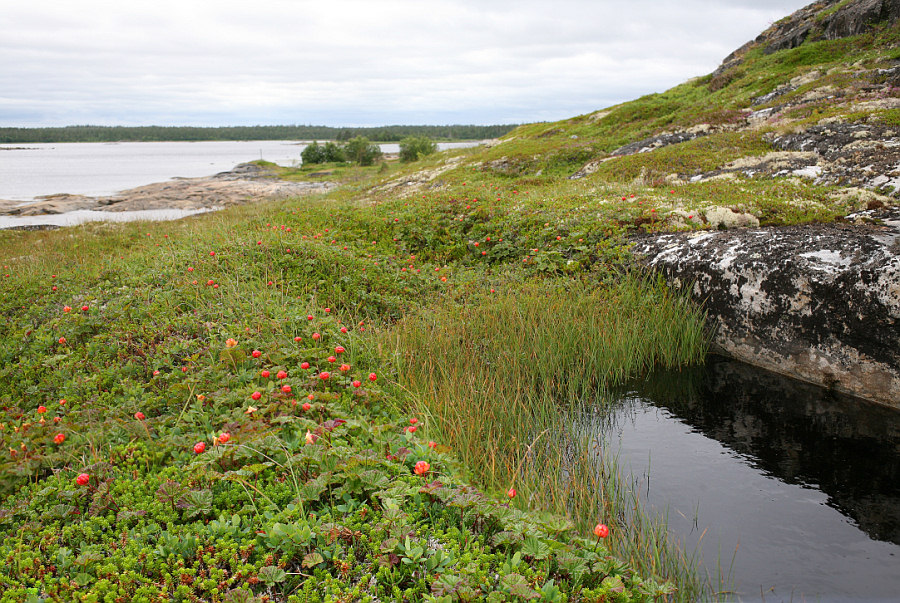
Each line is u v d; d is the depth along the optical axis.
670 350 8.27
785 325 7.73
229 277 9.12
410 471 4.43
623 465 5.79
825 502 5.17
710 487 5.41
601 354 7.89
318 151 86.44
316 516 3.86
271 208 19.09
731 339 8.47
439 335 7.66
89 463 4.38
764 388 7.52
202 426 5.05
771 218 10.20
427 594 3.15
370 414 5.59
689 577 4.14
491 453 5.30
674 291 9.09
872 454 5.93
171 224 20.62
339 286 9.35
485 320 8.27
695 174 15.43
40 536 3.71
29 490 4.19
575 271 9.97
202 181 56.47
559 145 25.59
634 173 16.64
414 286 9.97
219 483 4.14
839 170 12.55
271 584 3.27
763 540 4.65
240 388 5.60
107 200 39.66
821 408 6.94
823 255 7.52
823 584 4.14
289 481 4.13
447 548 3.56
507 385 6.99
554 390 7.37
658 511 5.03
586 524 4.59
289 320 7.51
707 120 20.47
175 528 3.65
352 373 6.24
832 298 7.14
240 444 4.40
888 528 4.78
